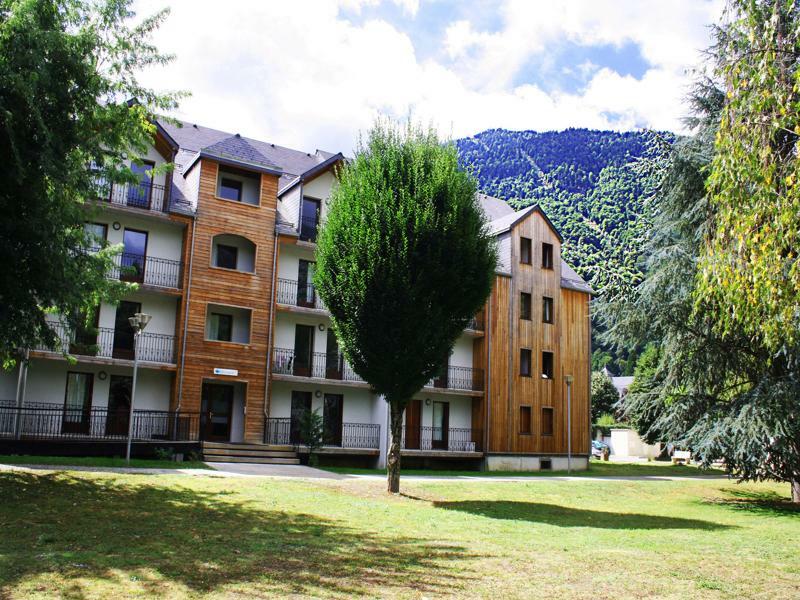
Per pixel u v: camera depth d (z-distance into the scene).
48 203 10.46
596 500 18.44
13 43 9.75
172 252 24.11
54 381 21.81
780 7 8.16
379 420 27.31
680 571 8.50
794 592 7.71
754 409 17.05
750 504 19.47
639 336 21.41
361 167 15.76
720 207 9.19
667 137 21.77
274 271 24.98
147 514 10.09
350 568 7.45
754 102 8.23
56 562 6.88
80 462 16.33
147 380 23.25
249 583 6.56
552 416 31.34
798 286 8.07
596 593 7.10
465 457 28.95
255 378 24.08
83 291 11.88
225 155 24.31
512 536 10.66
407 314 14.35
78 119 11.18
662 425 20.25
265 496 12.91
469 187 15.77
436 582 7.09
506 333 30.56
